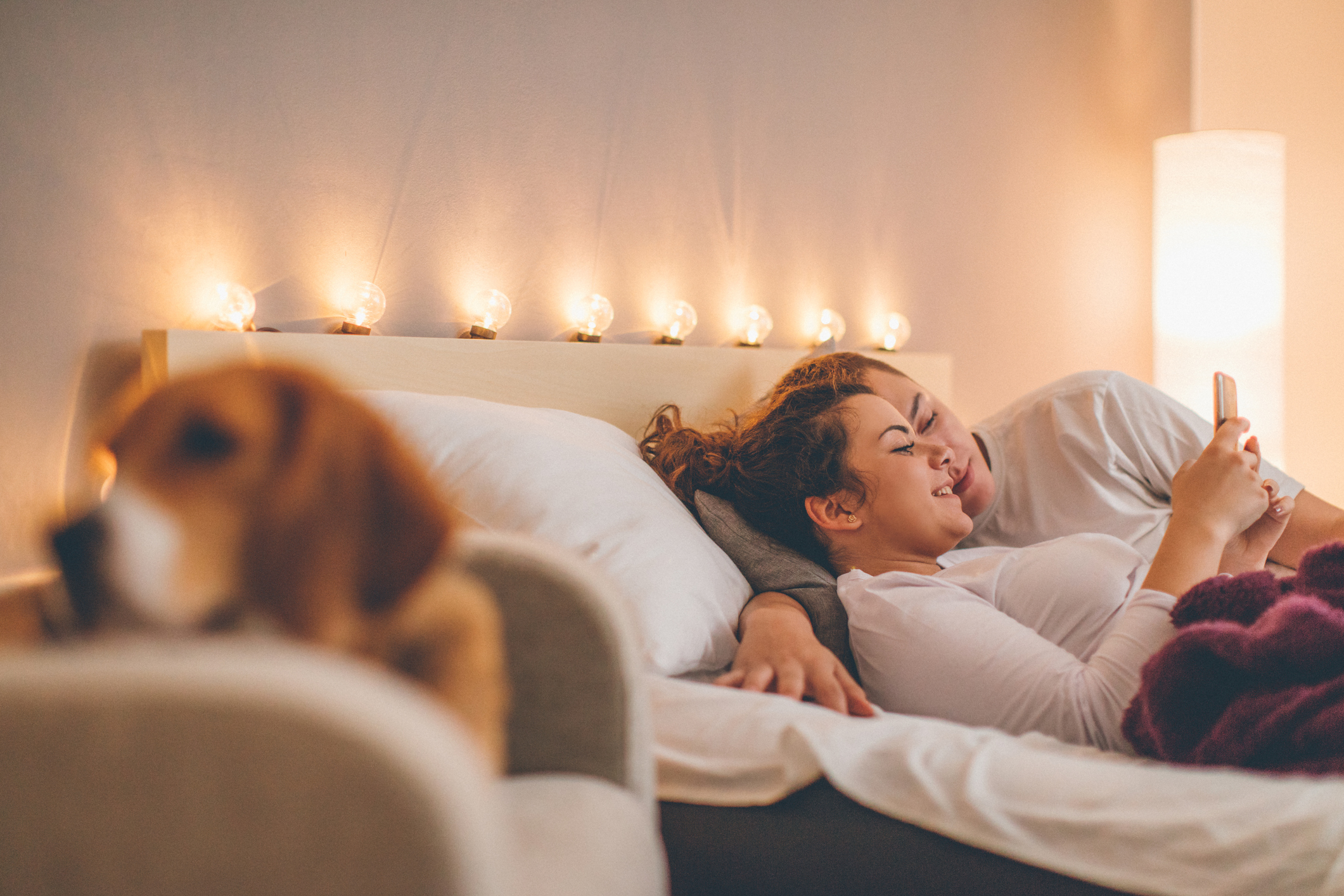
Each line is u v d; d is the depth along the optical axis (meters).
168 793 0.28
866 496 1.19
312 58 1.40
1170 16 2.98
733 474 1.27
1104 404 1.54
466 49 1.56
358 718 0.28
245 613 0.34
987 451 1.58
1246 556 1.15
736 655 0.97
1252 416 2.43
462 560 0.54
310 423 0.36
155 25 1.26
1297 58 2.88
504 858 0.31
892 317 2.21
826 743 0.71
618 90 1.77
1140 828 0.60
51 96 1.18
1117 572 1.03
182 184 1.28
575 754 0.55
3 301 1.13
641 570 0.96
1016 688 0.86
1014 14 2.59
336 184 1.42
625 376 1.60
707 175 1.92
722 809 0.74
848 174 2.19
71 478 1.17
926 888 0.66
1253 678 0.69
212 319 1.28
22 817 0.28
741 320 1.96
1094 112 2.81
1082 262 2.79
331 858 0.28
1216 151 2.43
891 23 2.28
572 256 1.70
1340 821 0.56
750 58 2.00
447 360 1.41
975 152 2.49
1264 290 2.43
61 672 0.29
